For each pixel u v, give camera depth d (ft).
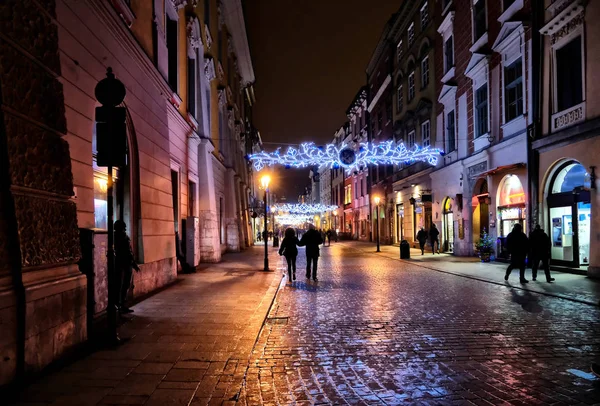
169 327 22.76
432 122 86.28
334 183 225.35
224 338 20.66
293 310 28.66
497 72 60.34
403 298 33.19
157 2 39.52
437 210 83.20
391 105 117.19
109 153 19.17
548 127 48.88
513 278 43.21
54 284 16.53
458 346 19.89
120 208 31.96
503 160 58.18
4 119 14.60
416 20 96.32
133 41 31.09
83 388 14.29
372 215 143.43
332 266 60.85
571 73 46.09
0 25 14.37
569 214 46.80
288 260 43.70
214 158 75.20
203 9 67.87
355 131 170.19
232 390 14.34
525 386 14.93
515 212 55.98
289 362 17.61
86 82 24.49
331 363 17.51
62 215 17.72
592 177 41.63
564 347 19.69
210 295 33.14
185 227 53.47
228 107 97.91
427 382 15.35
